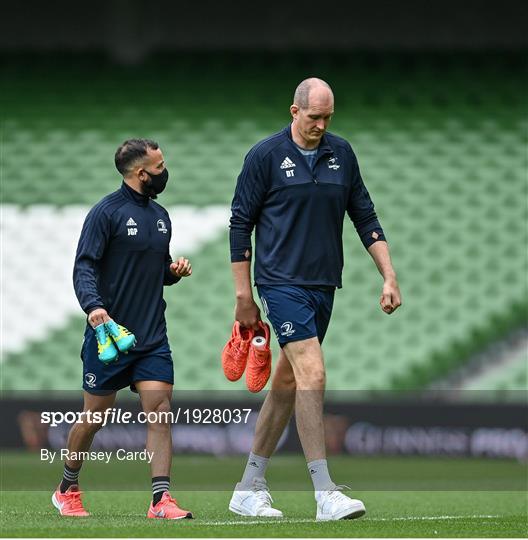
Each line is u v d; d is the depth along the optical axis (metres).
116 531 19.69
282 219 23.67
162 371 23.61
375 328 63.03
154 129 75.62
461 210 69.75
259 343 24.44
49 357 62.44
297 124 23.58
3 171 72.94
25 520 23.00
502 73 79.31
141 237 23.62
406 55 80.56
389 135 75.12
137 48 80.94
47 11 81.00
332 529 20.36
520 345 62.41
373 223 25.08
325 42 81.12
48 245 68.19
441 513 26.80
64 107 77.75
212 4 80.75
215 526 20.80
